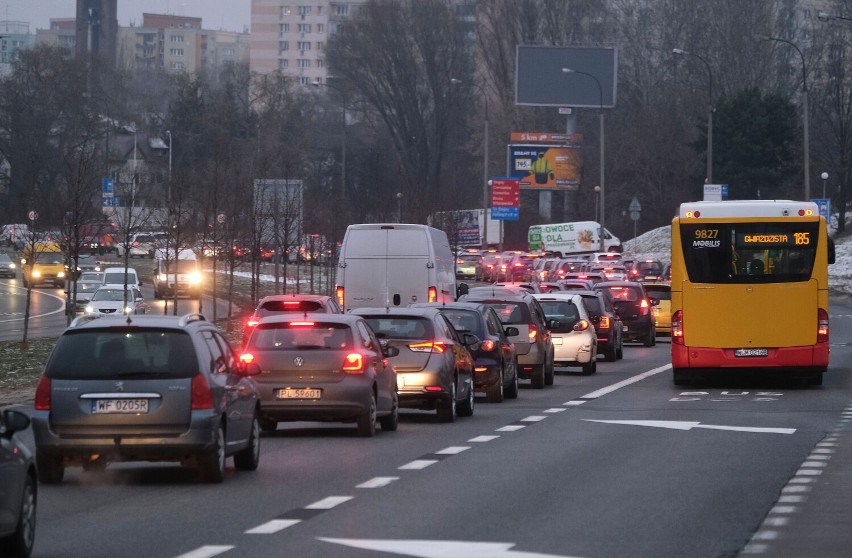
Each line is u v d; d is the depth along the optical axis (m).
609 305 98.44
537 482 36.41
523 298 73.69
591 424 53.34
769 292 70.06
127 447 35.50
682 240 70.81
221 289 193.25
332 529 28.78
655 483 36.19
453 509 31.64
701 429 51.16
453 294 96.62
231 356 39.00
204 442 35.56
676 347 70.94
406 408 58.62
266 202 168.50
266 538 27.66
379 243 88.50
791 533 28.36
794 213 70.06
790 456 42.47
